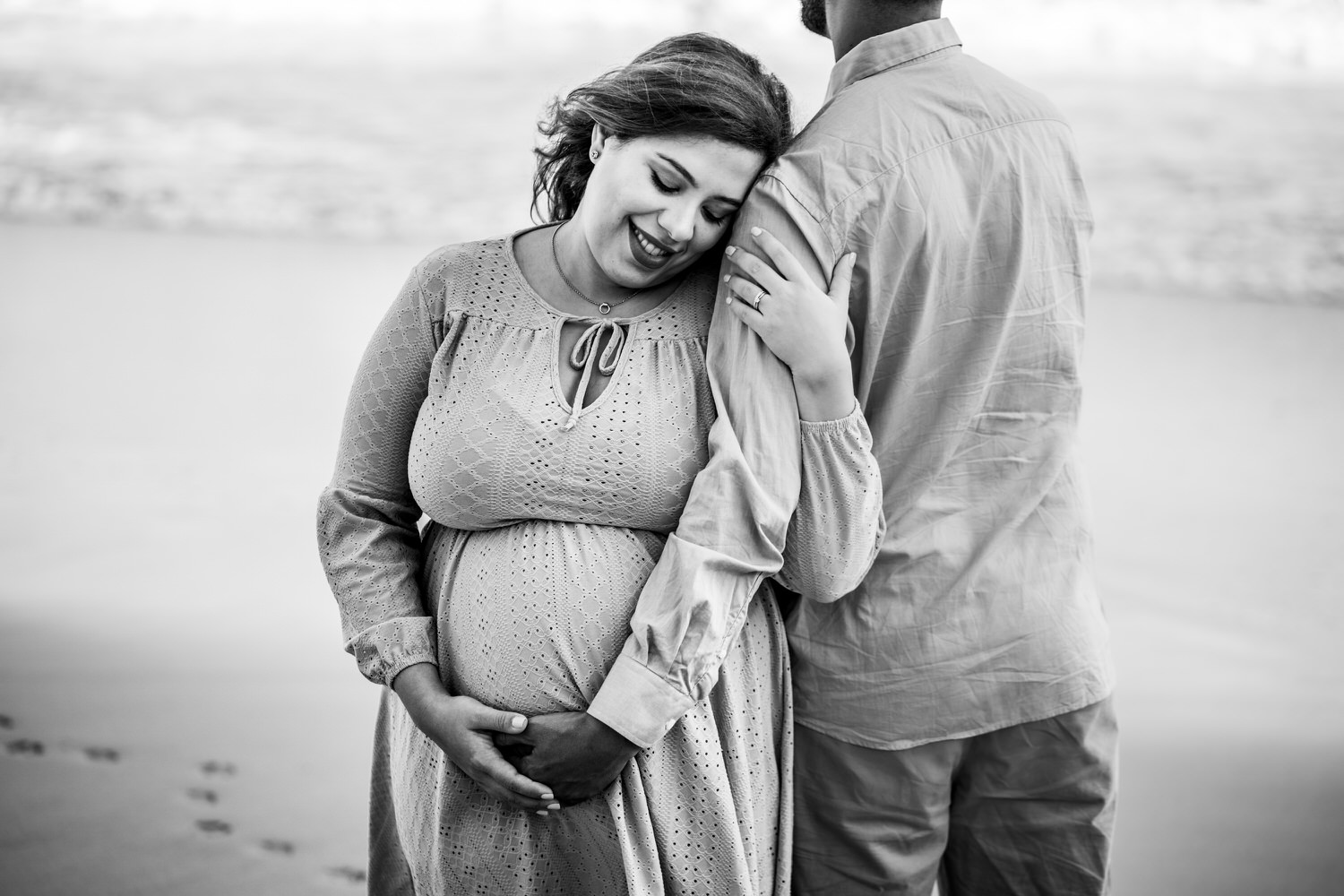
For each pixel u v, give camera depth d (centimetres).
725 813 166
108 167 1166
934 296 167
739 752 170
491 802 170
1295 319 845
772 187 162
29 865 262
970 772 184
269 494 516
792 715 180
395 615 177
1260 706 369
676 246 162
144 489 515
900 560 174
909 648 175
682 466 166
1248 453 585
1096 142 1159
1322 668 393
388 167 1176
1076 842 183
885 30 171
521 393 166
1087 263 175
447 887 173
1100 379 693
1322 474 562
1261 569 466
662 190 160
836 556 164
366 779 306
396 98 1288
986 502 175
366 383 179
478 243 176
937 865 187
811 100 1023
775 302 157
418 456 171
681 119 157
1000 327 169
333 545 183
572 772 161
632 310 172
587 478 164
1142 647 407
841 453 161
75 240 984
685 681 158
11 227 1027
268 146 1215
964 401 171
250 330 739
